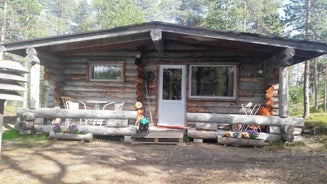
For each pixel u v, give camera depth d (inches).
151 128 350.9
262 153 246.4
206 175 172.2
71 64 396.8
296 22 762.2
